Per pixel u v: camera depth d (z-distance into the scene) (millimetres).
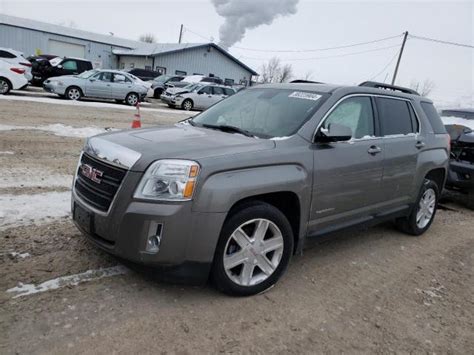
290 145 3613
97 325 2879
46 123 11133
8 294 3111
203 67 43000
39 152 7824
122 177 3039
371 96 4617
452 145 7430
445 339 3217
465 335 3303
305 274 4047
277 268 3586
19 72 17078
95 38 43062
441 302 3793
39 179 6094
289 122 3904
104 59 43906
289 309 3375
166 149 3152
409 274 4324
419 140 5172
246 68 45625
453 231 6039
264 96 4508
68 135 9875
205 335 2916
